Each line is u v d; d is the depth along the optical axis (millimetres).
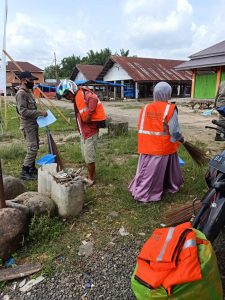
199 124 12805
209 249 2275
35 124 5332
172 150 4309
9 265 3014
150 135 4215
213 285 2223
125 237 3494
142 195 4336
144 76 33188
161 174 4293
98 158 6680
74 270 2939
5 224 3084
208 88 22859
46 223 3516
